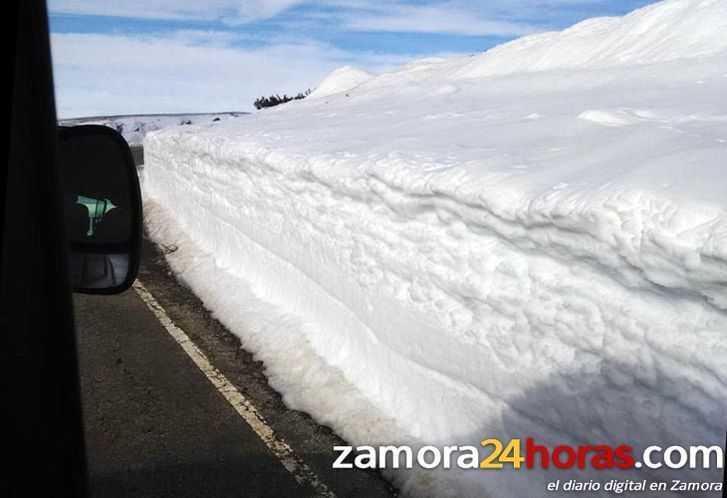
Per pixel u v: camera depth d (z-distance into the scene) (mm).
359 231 4852
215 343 5738
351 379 4793
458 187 3826
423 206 4156
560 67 12938
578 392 3021
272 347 5457
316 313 5586
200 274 7645
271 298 6461
